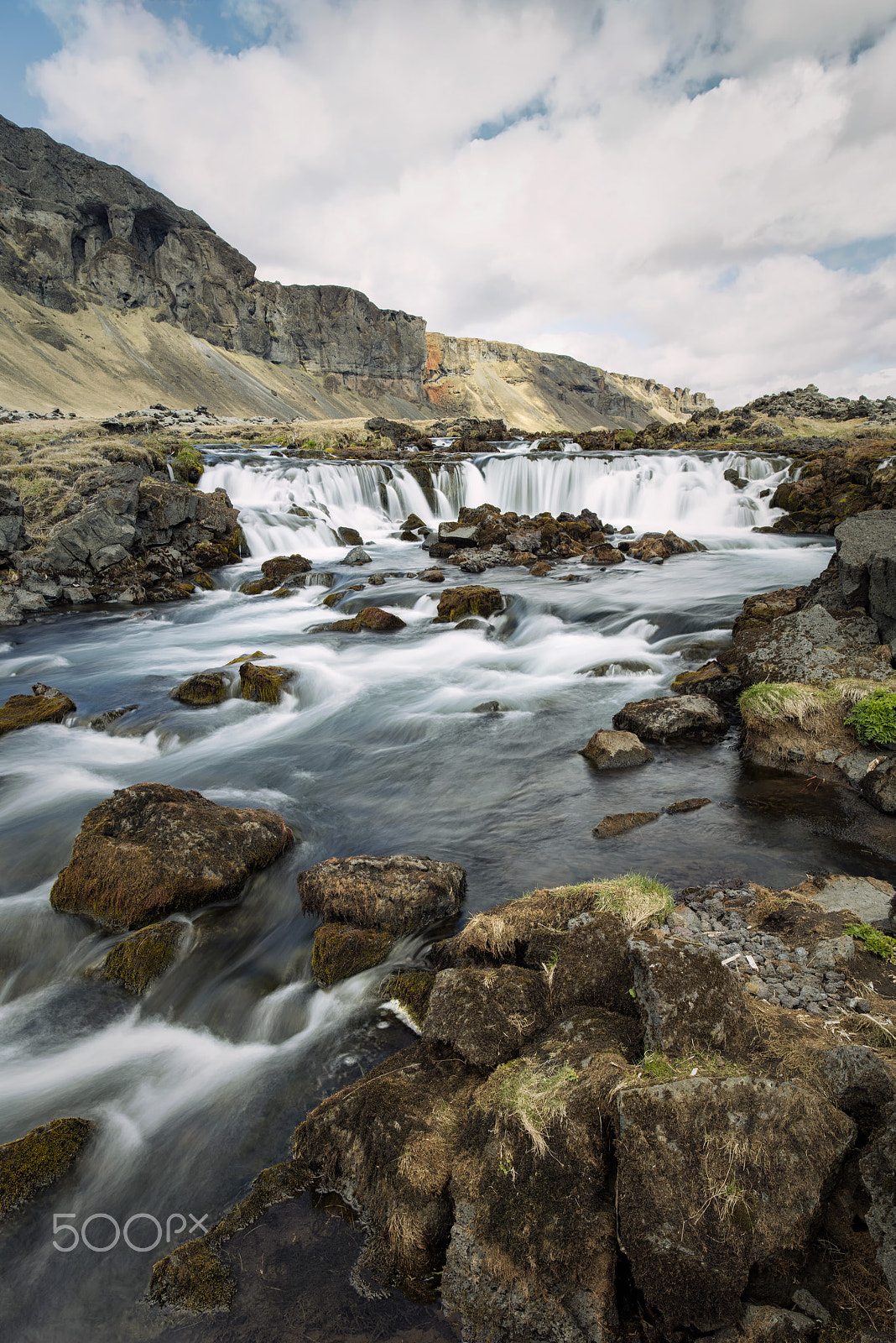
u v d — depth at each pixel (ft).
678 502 115.14
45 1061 18.79
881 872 22.72
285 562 84.99
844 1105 12.19
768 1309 10.36
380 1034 18.25
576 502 126.41
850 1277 10.51
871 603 35.47
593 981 15.65
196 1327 12.05
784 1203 10.92
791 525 98.53
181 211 642.22
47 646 60.75
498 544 93.40
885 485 83.66
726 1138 11.16
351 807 30.76
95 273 547.49
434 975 19.40
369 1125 14.08
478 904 22.70
